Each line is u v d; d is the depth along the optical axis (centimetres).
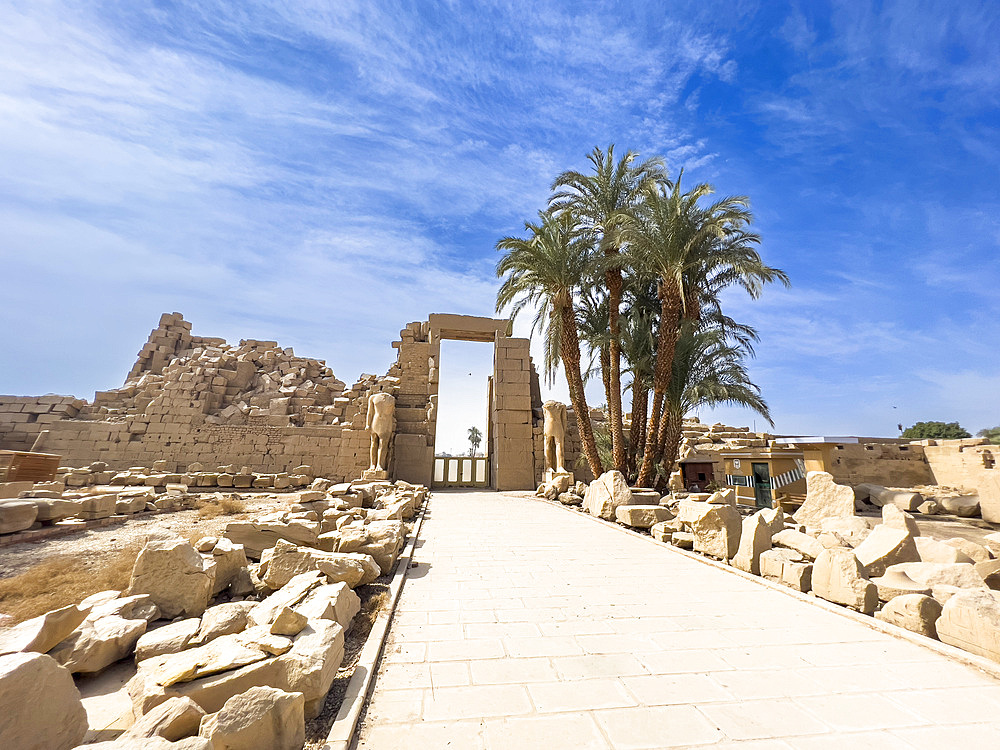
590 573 630
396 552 666
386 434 2059
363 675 330
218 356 2658
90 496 1062
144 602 407
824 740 265
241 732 226
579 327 1919
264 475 1877
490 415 2641
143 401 2378
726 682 331
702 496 1030
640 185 1645
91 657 318
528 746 257
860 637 412
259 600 483
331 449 2281
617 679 335
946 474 1844
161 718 225
